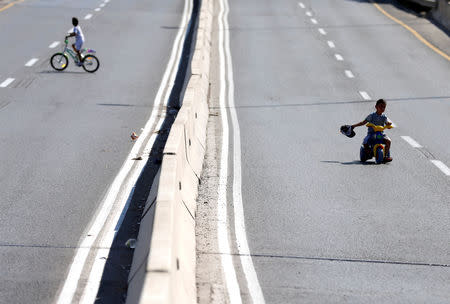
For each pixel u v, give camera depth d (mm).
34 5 153000
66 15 140500
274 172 51500
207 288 31031
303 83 91312
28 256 34375
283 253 35500
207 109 73562
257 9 158375
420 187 47969
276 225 39750
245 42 120375
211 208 42500
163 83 85938
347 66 102438
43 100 74625
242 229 38969
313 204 43812
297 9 159000
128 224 39094
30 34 117750
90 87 82125
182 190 40156
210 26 132375
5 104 72062
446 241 37594
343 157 56812
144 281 23656
